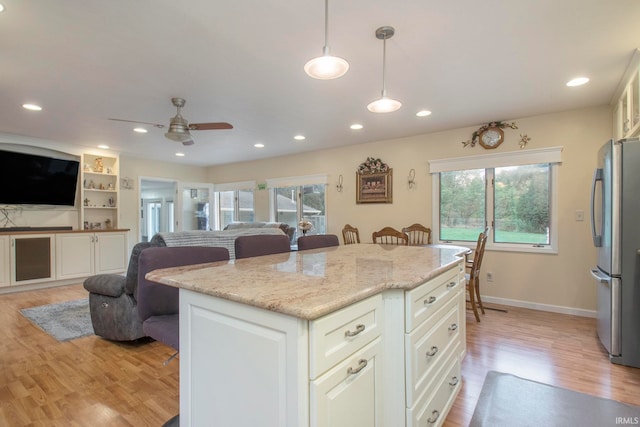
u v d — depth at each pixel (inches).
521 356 104.2
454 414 74.6
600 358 102.4
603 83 116.0
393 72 106.5
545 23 79.8
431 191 185.0
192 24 79.7
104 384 88.0
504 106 140.1
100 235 219.0
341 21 78.7
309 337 37.3
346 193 218.5
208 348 48.2
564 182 147.9
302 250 104.8
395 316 52.9
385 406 53.4
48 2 70.6
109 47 90.3
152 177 269.1
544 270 153.4
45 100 130.2
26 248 189.6
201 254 77.8
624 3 72.3
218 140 201.0
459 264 83.4
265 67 102.9
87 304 162.6
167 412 75.7
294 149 229.1
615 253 97.9
